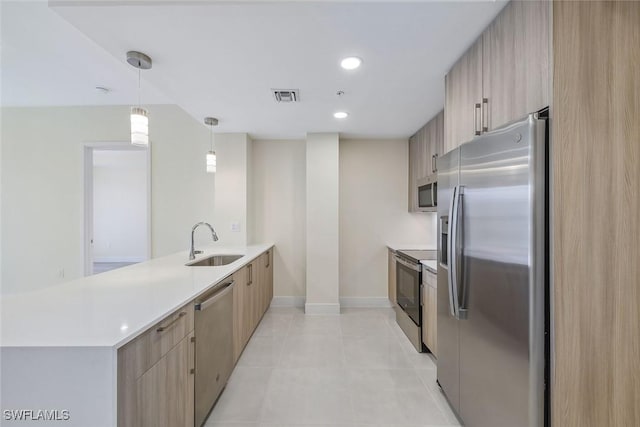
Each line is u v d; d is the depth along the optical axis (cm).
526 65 130
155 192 388
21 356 97
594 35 118
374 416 186
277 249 414
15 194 382
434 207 305
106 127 381
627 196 118
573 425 117
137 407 111
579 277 117
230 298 218
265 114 301
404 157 414
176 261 262
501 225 133
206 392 174
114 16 145
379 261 416
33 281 382
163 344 129
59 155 381
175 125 386
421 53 184
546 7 119
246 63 195
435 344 245
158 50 178
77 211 382
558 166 117
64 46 243
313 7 141
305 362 255
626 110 118
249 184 392
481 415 151
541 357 117
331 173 380
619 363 117
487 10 146
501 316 134
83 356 97
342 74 212
